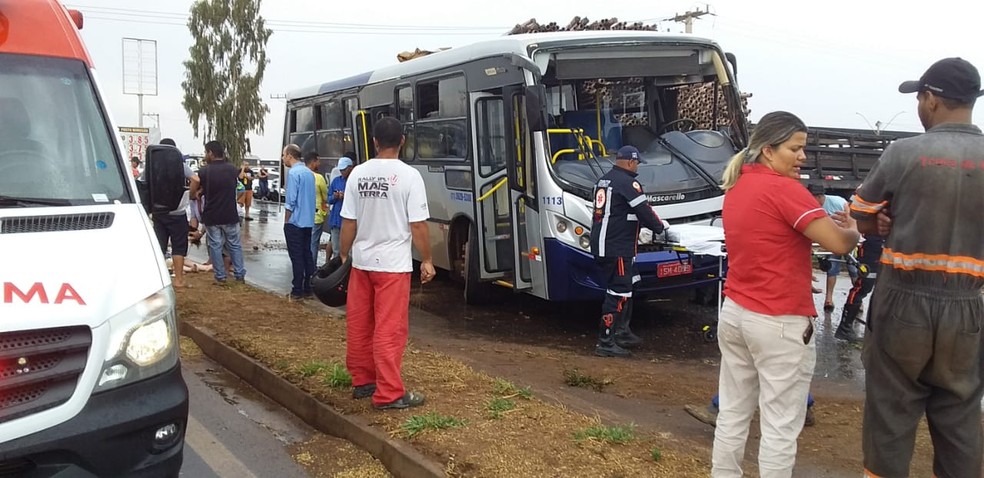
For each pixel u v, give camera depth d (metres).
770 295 3.54
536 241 8.38
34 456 3.01
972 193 3.16
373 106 12.19
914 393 3.39
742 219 3.62
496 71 8.75
